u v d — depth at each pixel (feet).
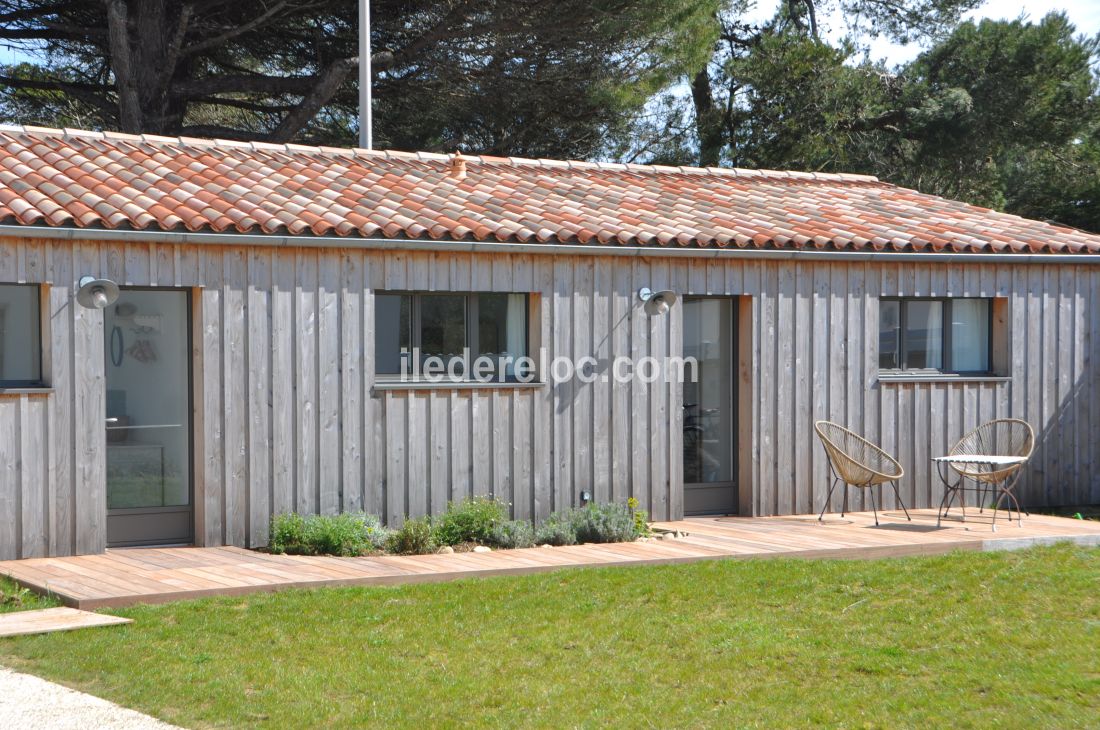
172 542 34.88
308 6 64.80
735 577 29.58
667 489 40.55
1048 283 45.65
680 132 87.76
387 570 30.07
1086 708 19.72
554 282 38.93
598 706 20.15
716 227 41.81
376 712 19.77
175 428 34.99
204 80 67.21
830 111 86.94
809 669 22.15
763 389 41.60
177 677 21.36
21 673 21.58
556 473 38.93
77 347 32.50
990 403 44.80
